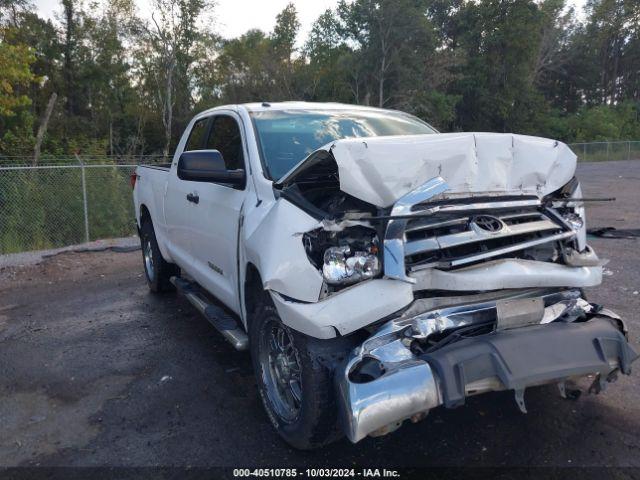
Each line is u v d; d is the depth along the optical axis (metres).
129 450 3.60
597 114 57.41
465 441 3.46
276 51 47.16
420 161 3.01
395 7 40.22
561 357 2.88
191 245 5.23
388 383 2.70
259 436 3.68
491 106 52.25
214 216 4.48
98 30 48.56
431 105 43.00
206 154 4.01
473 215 3.12
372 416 2.66
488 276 3.00
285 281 3.04
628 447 3.31
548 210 3.39
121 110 49.62
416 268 2.96
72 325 6.22
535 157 3.36
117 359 5.14
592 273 3.38
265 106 4.74
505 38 51.22
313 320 2.89
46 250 11.01
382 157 2.94
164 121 43.97
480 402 3.91
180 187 5.43
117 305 6.89
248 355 5.09
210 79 47.81
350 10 42.09
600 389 3.18
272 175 3.89
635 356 3.11
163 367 4.90
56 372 4.91
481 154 3.17
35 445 3.73
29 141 18.44
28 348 5.55
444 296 3.03
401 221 2.93
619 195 16.05
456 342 2.87
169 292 7.20
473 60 51.75
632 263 7.49
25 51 19.28
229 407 4.11
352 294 2.90
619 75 77.56
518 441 3.43
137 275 8.56
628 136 58.56
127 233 12.78
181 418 3.98
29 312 6.89
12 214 11.52
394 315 2.91
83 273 9.00
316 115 4.68
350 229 3.03
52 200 11.97
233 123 4.75
